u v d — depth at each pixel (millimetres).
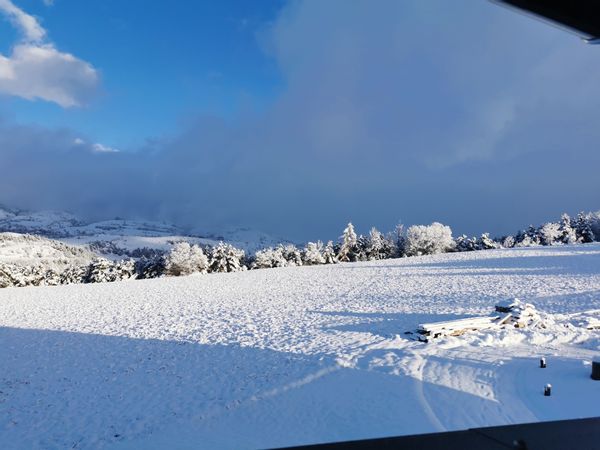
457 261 53438
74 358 17109
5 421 10930
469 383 10562
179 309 29891
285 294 35625
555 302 24375
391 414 9156
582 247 58812
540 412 8406
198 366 14773
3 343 20969
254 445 8484
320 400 10508
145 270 81125
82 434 9938
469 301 26031
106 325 24688
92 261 80938
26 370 15656
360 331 18578
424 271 46375
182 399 11656
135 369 14945
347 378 11961
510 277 36406
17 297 45656
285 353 15516
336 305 27609
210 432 9367
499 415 8492
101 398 12258
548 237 83188
